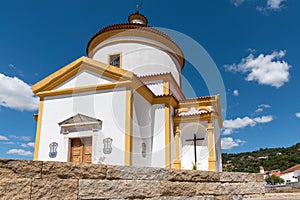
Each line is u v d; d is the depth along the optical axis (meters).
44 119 14.37
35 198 4.12
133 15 22.69
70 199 4.43
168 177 5.73
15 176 4.01
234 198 6.89
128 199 5.06
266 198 7.15
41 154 13.73
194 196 6.07
